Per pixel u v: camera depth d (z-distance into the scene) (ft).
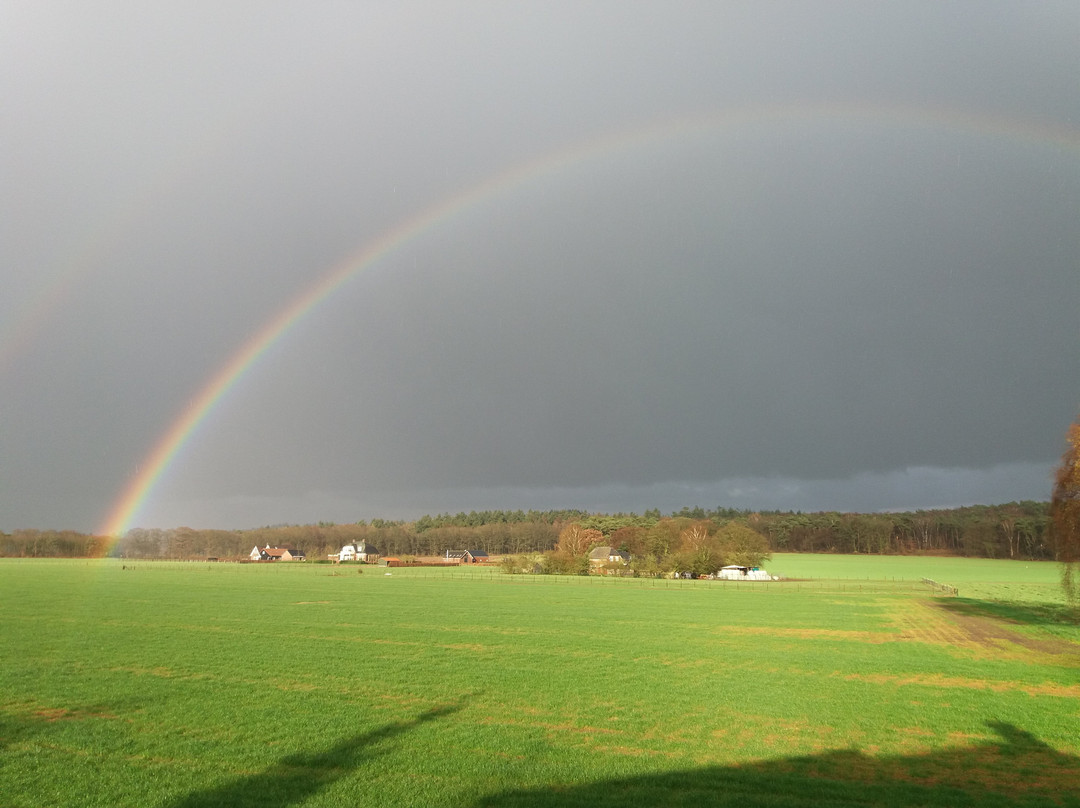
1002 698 98.84
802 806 56.59
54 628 166.20
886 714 88.28
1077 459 157.89
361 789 60.03
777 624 194.90
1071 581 160.45
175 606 224.33
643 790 59.82
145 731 77.77
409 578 424.46
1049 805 56.90
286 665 118.73
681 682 107.65
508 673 113.60
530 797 58.08
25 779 62.39
